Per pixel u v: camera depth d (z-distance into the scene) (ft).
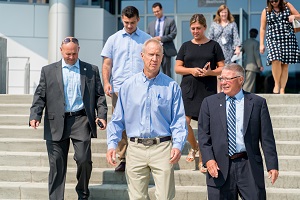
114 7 52.29
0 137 25.45
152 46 14.98
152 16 52.34
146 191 15.75
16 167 22.56
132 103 15.42
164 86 15.48
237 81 14.87
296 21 28.07
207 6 51.57
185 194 20.18
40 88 18.89
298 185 20.59
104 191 20.53
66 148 19.15
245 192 14.62
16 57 46.62
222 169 14.76
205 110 15.26
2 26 46.85
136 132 15.43
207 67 19.97
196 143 21.62
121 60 20.79
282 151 22.86
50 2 44.14
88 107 18.84
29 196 20.85
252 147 14.75
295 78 49.85
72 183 21.58
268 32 28.99
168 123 15.57
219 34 30.32
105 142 23.52
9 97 30.17
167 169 15.14
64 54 18.69
